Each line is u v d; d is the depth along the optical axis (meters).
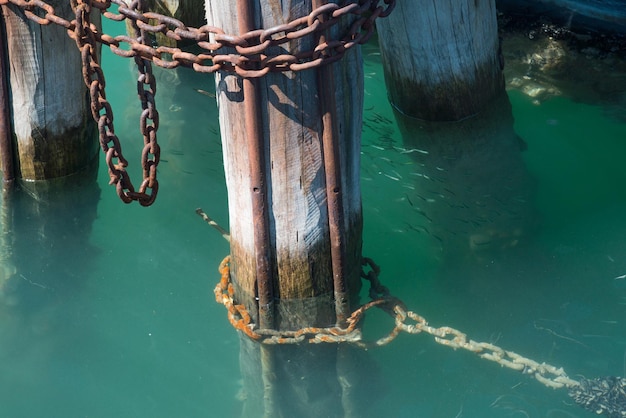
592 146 5.91
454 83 5.93
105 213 5.57
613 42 6.43
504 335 4.53
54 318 4.85
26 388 4.41
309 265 4.24
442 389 4.27
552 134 6.04
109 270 5.16
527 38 6.70
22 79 5.27
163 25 3.51
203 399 4.34
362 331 4.53
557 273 4.93
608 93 6.34
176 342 4.67
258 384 4.37
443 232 5.27
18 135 5.45
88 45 3.68
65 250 5.31
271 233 4.14
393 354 4.46
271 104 3.79
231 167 4.10
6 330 4.78
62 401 4.34
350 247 4.38
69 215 5.59
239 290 4.48
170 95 6.66
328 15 3.49
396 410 4.18
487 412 4.14
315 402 4.25
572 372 4.29
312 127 3.89
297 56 3.58
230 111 3.92
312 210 4.10
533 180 5.66
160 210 5.55
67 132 5.54
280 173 3.97
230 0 3.59
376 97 6.55
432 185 5.66
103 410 4.29
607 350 4.42
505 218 5.36
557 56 6.55
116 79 6.89
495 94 6.16
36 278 5.14
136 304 4.91
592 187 5.56
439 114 6.10
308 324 4.40
